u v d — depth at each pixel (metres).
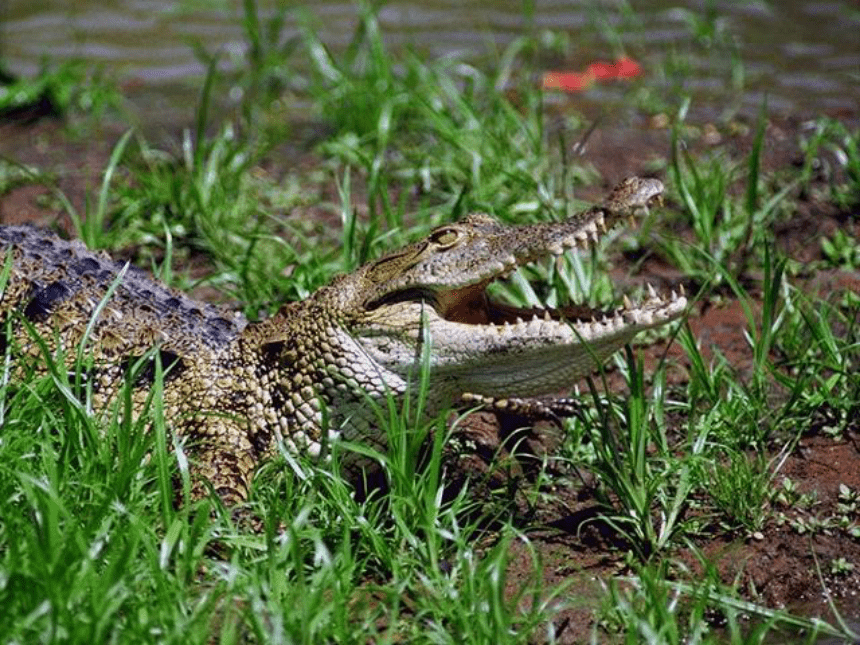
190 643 7.65
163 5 22.75
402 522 8.95
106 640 7.58
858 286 13.47
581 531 9.95
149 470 9.33
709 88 18.88
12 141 17.80
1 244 11.62
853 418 11.27
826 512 10.20
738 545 9.23
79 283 11.27
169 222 14.60
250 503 9.40
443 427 9.40
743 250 13.96
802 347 12.04
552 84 18.91
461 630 8.11
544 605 8.46
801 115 17.70
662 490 10.00
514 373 10.00
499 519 10.05
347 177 13.23
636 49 20.50
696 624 8.24
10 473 8.65
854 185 15.42
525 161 15.30
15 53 20.50
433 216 14.37
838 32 20.97
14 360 10.62
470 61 19.72
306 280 12.67
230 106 18.80
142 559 8.48
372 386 10.15
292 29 21.41
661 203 9.82
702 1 22.50
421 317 9.98
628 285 13.60
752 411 10.95
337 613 7.99
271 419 10.39
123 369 10.68
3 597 7.62
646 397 11.45
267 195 15.72
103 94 18.50
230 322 11.37
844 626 8.81
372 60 17.89
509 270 9.91
